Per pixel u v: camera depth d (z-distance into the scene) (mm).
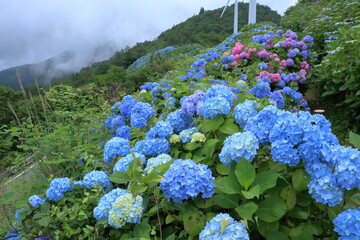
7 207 3109
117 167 2314
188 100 2691
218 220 1383
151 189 1892
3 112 14266
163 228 2023
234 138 1771
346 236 1328
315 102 5320
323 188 1392
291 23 8898
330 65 4586
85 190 2504
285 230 1552
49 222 2207
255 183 1518
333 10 8523
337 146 1524
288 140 1502
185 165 1624
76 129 4223
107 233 2156
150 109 3176
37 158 3568
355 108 4180
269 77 5004
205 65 5895
